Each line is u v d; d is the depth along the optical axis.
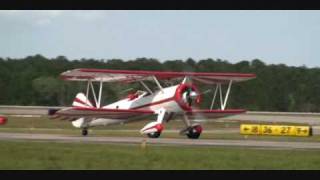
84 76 101.75
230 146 72.88
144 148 66.00
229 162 53.84
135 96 103.31
